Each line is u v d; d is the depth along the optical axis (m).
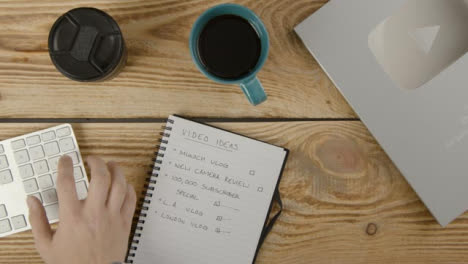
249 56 0.54
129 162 0.61
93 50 0.53
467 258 0.63
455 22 0.59
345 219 0.62
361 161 0.62
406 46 0.59
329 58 0.59
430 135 0.58
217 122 0.61
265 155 0.61
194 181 0.61
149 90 0.61
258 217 0.61
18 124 0.60
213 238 0.61
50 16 0.59
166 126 0.60
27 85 0.60
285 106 0.62
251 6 0.61
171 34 0.61
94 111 0.60
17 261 0.60
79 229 0.52
